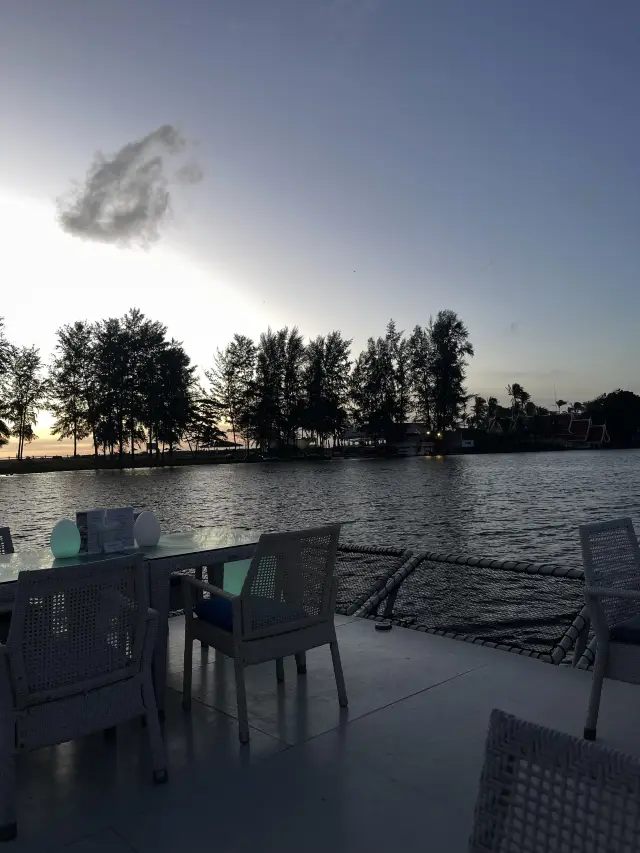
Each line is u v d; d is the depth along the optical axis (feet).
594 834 2.21
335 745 7.46
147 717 6.67
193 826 5.78
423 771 6.78
